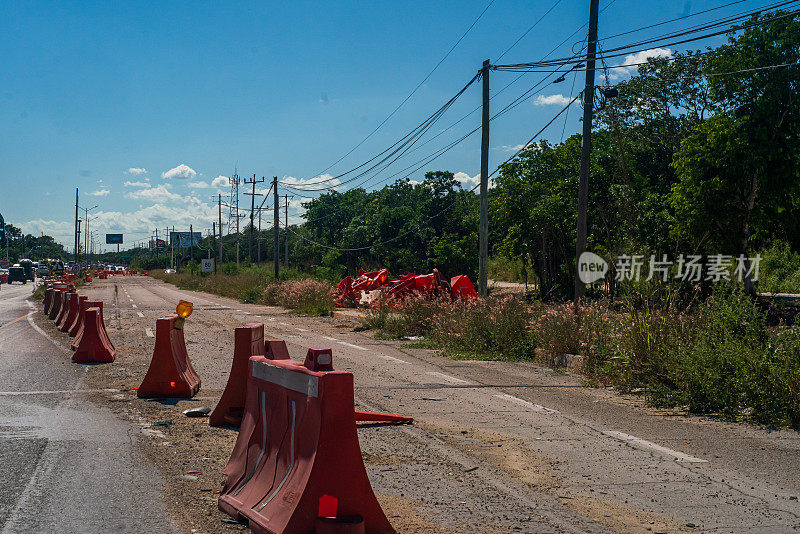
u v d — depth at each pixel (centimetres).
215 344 1582
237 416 735
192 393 912
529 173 3512
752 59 2291
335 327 2228
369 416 762
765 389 798
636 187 2981
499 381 1091
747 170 2286
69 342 1567
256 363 516
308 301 2941
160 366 903
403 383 1056
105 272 9706
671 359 937
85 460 588
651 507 487
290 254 7981
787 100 2292
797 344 812
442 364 1309
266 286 4075
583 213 1537
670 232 2392
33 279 8356
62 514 452
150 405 845
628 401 920
